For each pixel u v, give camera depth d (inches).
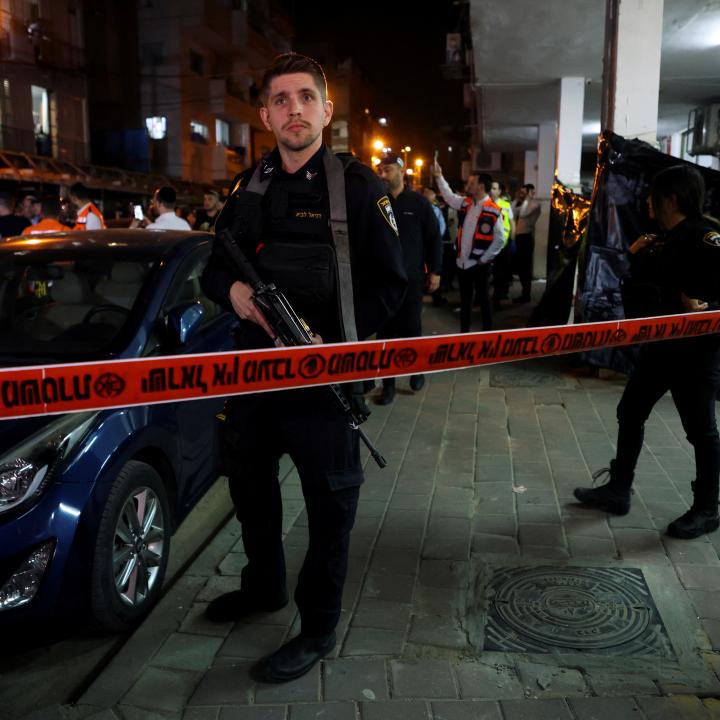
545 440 201.3
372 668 105.3
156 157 1417.3
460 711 95.9
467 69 686.5
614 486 154.5
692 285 130.6
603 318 256.1
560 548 140.2
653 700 97.0
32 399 81.7
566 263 319.3
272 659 103.9
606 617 117.1
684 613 118.0
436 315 425.1
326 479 99.3
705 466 141.6
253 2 1675.7
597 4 322.0
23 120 1051.9
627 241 251.0
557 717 94.4
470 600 122.9
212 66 1555.1
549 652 108.7
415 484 172.2
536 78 468.8
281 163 98.1
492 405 234.8
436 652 109.2
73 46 1156.5
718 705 96.3
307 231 94.7
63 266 155.2
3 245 166.6
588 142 804.0
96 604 112.7
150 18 1385.3
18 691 109.0
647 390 145.7
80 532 108.9
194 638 114.6
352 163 97.3
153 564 128.9
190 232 180.2
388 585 127.9
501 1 319.3
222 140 1614.2
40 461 107.7
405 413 228.2
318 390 97.3
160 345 141.6
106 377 83.7
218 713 96.8
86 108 1188.5
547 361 290.7
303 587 104.5
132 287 150.7
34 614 105.0
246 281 95.3
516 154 999.6
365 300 97.0
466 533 146.9
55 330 142.6
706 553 137.3
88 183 1086.4
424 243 241.4
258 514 111.5
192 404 146.2
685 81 485.7
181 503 142.1
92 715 96.7
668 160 242.5
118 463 116.6
